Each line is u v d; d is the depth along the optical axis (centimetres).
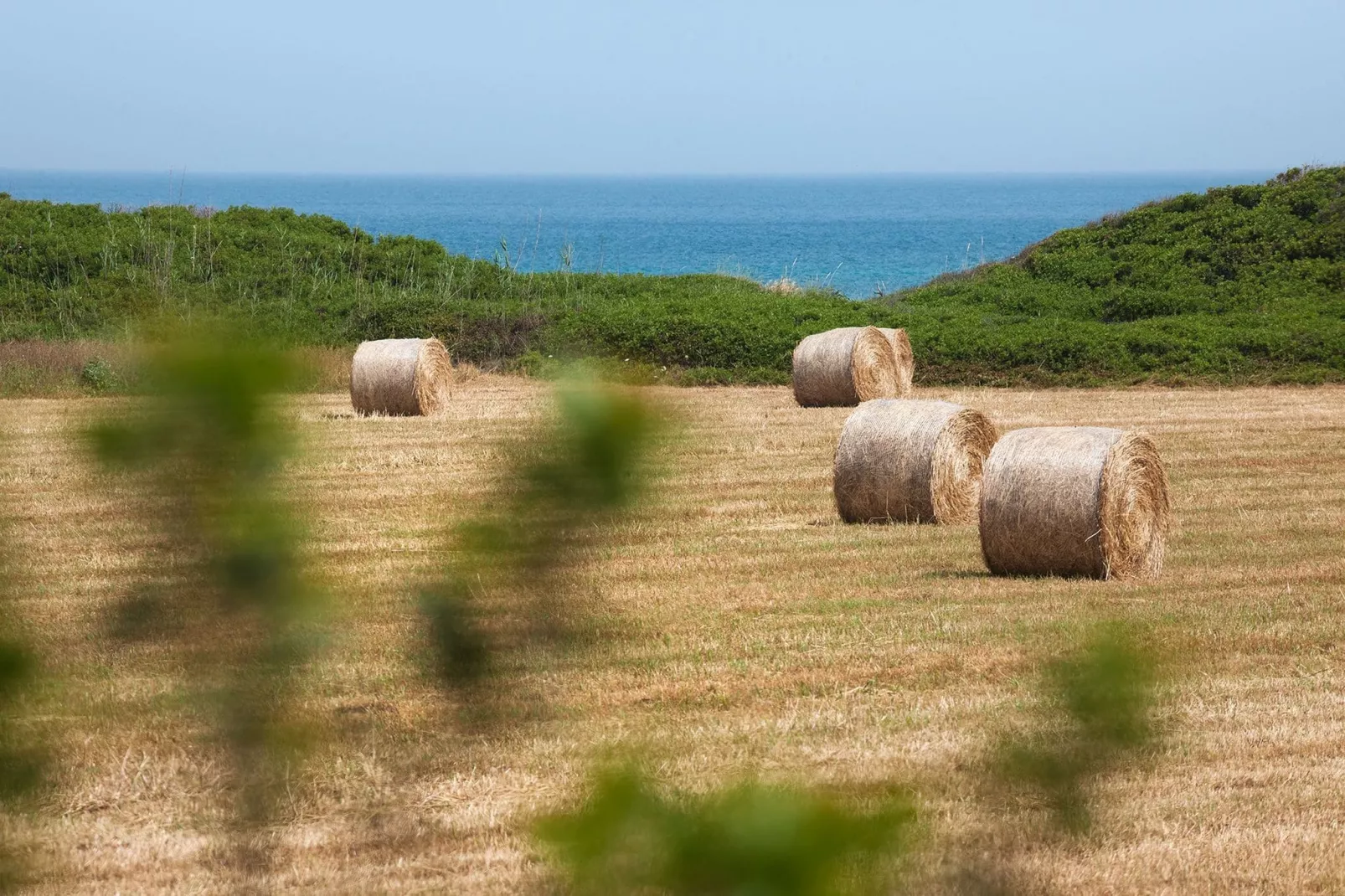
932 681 3362
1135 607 4072
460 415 8525
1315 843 2414
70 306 12369
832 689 3306
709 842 538
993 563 4603
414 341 8638
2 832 822
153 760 2655
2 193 15262
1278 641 3691
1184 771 2741
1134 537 4538
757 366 11225
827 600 4222
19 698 646
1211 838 2420
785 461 6994
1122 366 10731
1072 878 2236
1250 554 4872
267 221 15775
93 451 530
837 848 535
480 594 590
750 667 3484
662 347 11338
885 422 5469
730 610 4094
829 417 8769
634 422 541
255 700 616
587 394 541
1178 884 2244
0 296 12644
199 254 13975
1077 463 4488
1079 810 675
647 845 551
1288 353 10794
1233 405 9200
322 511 5406
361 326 12206
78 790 2544
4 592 640
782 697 3244
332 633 610
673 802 563
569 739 2825
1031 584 4425
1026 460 4559
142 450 534
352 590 650
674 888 544
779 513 5681
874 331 9525
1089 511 4447
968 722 3019
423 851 2328
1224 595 4250
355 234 15912
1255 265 14112
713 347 11306
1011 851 728
